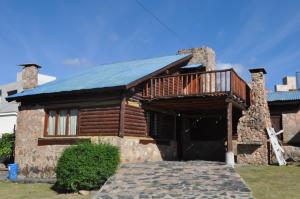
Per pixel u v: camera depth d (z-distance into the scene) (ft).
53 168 60.59
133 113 58.29
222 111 75.41
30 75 75.82
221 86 56.85
